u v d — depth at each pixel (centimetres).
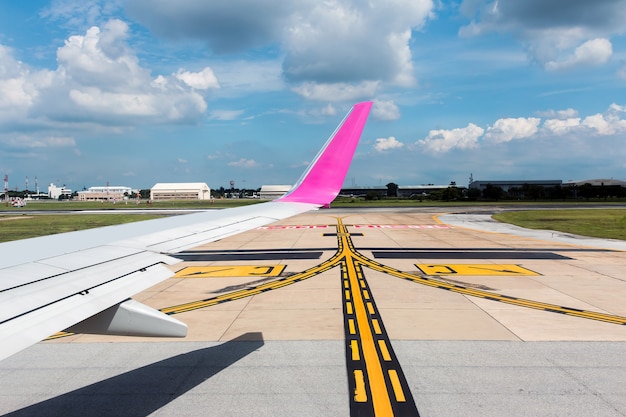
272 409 688
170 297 1413
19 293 329
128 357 909
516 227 3594
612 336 1002
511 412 672
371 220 4428
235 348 949
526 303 1285
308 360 879
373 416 665
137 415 673
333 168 739
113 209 8250
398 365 849
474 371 819
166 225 597
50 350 954
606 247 2425
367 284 1555
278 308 1264
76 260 425
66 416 672
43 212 7231
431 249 2380
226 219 625
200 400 719
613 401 706
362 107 746
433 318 1147
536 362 858
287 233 3281
